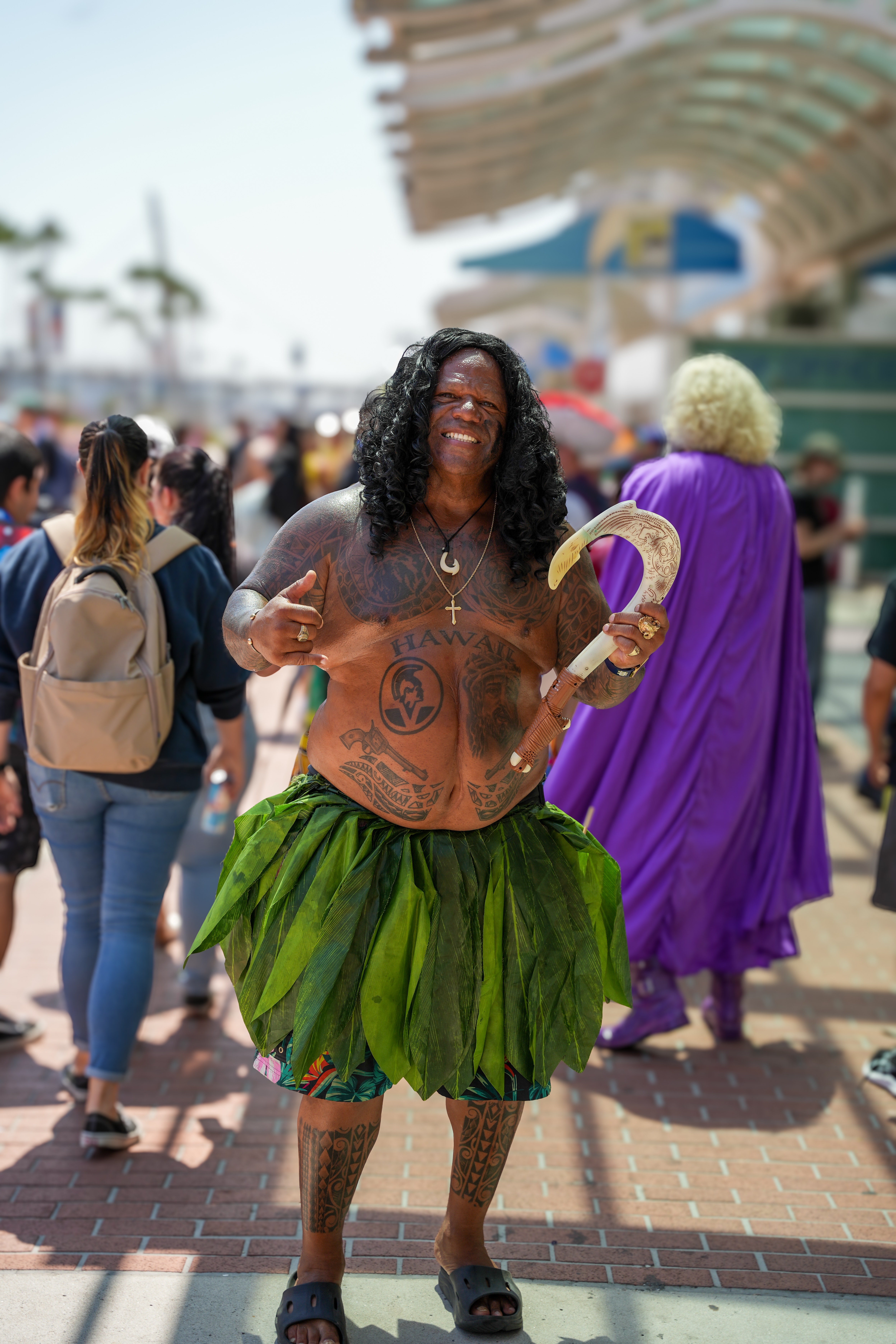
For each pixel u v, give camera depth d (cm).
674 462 358
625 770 359
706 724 355
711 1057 382
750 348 1544
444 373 224
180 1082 360
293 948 227
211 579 326
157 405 6562
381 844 234
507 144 1270
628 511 217
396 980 227
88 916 334
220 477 374
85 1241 277
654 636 219
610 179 1834
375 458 226
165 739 313
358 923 227
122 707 299
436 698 227
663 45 1177
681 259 2045
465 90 1056
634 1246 280
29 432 945
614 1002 366
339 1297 241
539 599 233
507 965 235
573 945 240
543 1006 234
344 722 233
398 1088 362
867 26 1035
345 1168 239
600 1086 360
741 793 360
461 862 235
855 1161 321
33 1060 374
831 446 791
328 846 234
